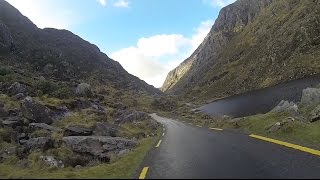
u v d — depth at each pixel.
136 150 23.25
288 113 27.16
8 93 58.44
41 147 24.72
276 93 119.69
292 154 15.80
